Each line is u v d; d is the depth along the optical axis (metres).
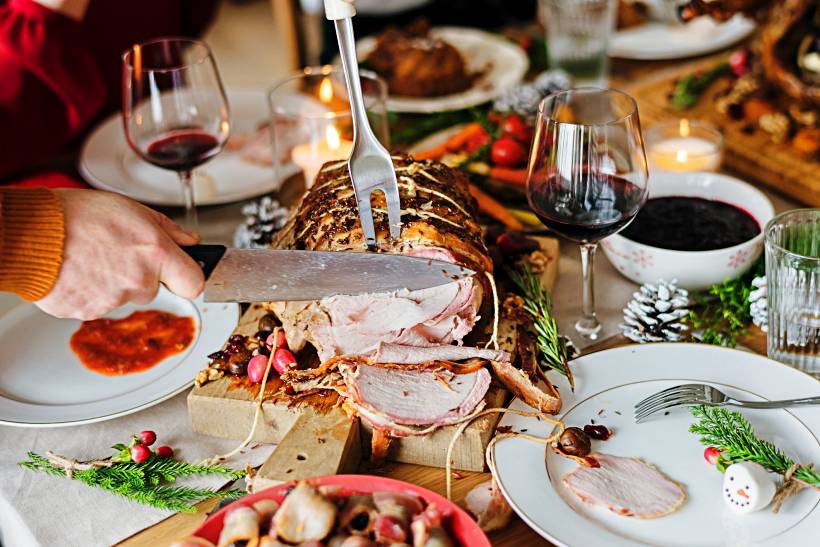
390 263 1.41
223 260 1.41
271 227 1.86
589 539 1.14
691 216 1.78
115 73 2.89
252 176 2.24
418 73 2.50
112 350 1.63
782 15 2.12
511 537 1.24
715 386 1.41
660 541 1.15
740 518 1.18
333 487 1.14
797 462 1.26
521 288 1.65
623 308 1.71
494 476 1.26
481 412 1.34
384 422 1.33
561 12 2.36
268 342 1.52
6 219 1.26
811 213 1.49
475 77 2.61
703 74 2.48
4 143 2.50
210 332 1.63
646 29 2.76
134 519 1.30
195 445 1.45
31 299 1.34
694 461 1.29
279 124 1.90
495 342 1.46
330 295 1.41
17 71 2.45
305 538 1.08
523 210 1.97
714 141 2.03
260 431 1.44
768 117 2.16
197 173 2.26
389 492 1.15
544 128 1.41
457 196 1.62
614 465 1.27
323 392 1.43
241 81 5.09
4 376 1.57
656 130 2.07
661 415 1.37
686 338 1.62
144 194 2.14
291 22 3.11
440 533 1.07
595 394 1.42
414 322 1.41
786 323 1.47
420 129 2.38
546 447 1.30
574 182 1.40
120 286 1.35
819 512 1.17
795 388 1.39
